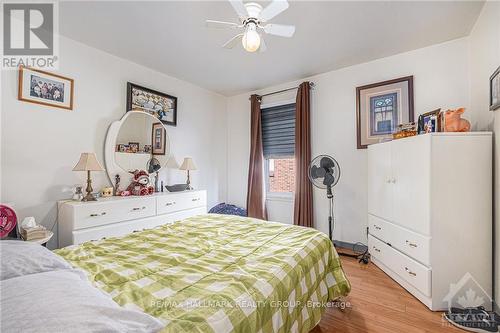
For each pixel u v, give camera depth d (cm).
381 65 290
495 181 176
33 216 215
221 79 355
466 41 243
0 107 199
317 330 155
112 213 228
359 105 303
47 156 224
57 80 231
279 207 381
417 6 194
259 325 89
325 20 212
